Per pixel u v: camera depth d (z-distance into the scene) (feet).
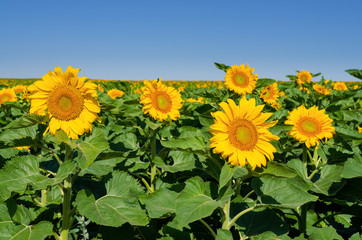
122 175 4.12
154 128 5.23
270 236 3.65
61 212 4.47
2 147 3.34
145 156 5.82
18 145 3.39
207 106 6.77
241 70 8.50
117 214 3.50
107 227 4.27
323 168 4.89
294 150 6.26
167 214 3.72
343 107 8.29
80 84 3.33
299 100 9.10
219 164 3.49
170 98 5.77
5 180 3.20
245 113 3.30
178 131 6.57
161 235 4.30
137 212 3.59
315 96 8.97
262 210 4.20
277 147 3.89
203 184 3.52
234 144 3.20
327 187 4.44
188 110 6.45
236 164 3.11
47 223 3.53
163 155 5.43
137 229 4.34
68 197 3.66
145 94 5.59
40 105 3.27
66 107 3.24
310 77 12.69
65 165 3.42
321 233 3.76
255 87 8.87
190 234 3.89
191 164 4.83
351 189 4.44
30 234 3.34
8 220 3.47
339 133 5.14
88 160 2.94
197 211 3.10
